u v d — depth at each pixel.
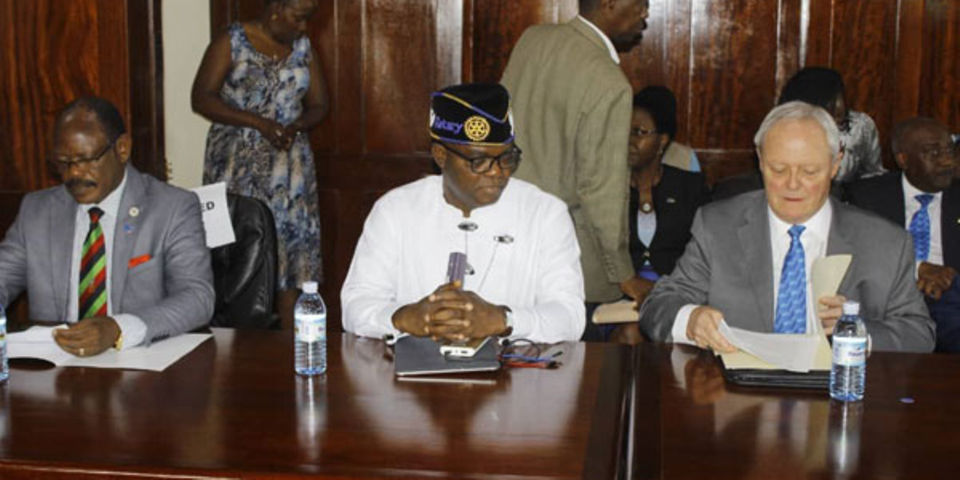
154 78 3.61
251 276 2.70
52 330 2.16
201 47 4.54
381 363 2.01
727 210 2.44
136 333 2.12
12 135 3.48
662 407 1.74
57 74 3.44
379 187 4.88
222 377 1.90
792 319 2.27
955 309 2.99
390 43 4.77
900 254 2.28
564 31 3.20
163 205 2.50
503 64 4.75
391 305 2.21
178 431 1.58
